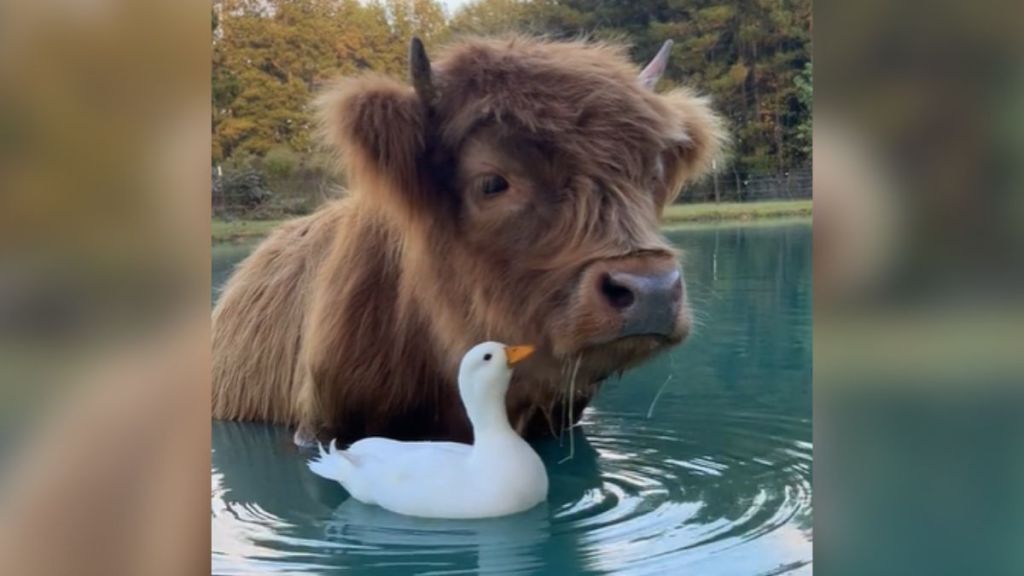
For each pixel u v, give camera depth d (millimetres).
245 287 1847
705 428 1712
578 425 1754
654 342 1363
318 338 1610
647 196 1403
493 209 1408
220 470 1581
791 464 1568
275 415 1766
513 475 1445
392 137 1438
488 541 1344
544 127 1385
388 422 1613
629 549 1326
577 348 1364
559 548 1327
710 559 1285
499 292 1422
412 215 1475
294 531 1380
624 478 1560
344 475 1502
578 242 1360
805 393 1781
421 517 1446
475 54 1464
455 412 1597
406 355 1576
